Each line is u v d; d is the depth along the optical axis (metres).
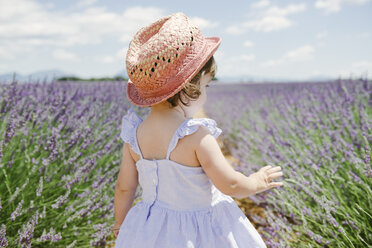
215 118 5.61
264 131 3.84
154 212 1.24
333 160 2.53
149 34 1.33
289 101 4.52
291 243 2.03
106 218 2.38
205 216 1.23
